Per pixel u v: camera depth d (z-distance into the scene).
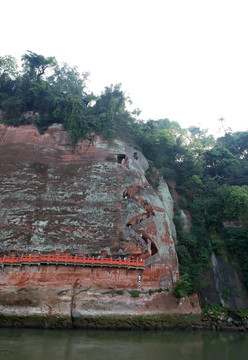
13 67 46.84
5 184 34.66
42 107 43.12
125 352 18.20
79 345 19.19
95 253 30.19
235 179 47.72
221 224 40.06
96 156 38.84
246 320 31.44
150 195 36.78
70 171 36.97
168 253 32.22
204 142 66.06
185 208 42.50
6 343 18.45
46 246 30.30
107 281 28.09
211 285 34.09
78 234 31.41
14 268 27.06
